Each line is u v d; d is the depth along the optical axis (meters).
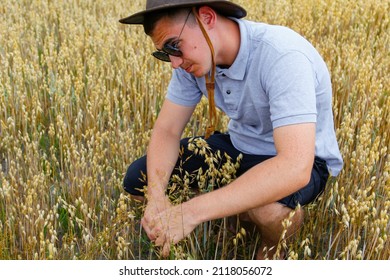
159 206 2.44
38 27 4.89
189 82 2.61
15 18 5.25
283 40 2.23
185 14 2.12
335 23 4.86
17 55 4.00
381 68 3.94
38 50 4.76
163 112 2.69
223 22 2.25
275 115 2.17
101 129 3.50
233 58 2.30
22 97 3.56
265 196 2.14
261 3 5.38
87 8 5.78
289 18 5.13
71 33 4.78
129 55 4.60
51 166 3.32
